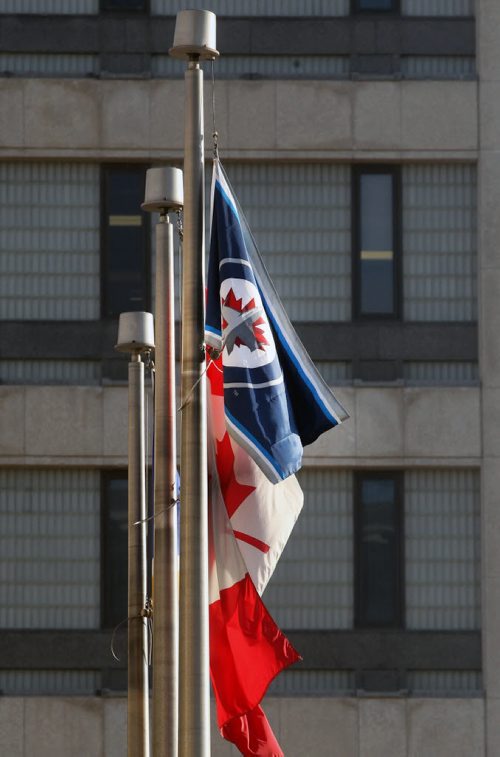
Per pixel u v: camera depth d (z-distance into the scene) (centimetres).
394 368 5806
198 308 2936
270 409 3047
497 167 5809
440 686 5697
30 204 5866
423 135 5822
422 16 5900
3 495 5775
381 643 5700
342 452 5706
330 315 5841
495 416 5734
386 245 5869
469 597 5750
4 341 5806
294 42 5884
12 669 5706
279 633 3294
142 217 5866
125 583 5756
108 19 5875
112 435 5722
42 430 5719
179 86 5841
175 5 5903
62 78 5819
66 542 5762
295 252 5859
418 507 5772
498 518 5694
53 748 5625
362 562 5756
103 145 5806
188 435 2912
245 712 3291
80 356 5809
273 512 3334
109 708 5638
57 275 5844
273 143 5806
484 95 5831
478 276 5819
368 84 5831
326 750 5612
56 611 5750
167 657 3447
